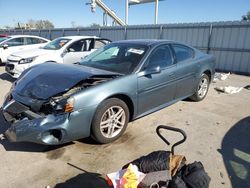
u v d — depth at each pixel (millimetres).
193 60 5215
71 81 3447
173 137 3914
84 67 4141
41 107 3209
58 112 3131
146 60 4109
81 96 3238
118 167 3094
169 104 4746
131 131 4094
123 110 3766
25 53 7758
